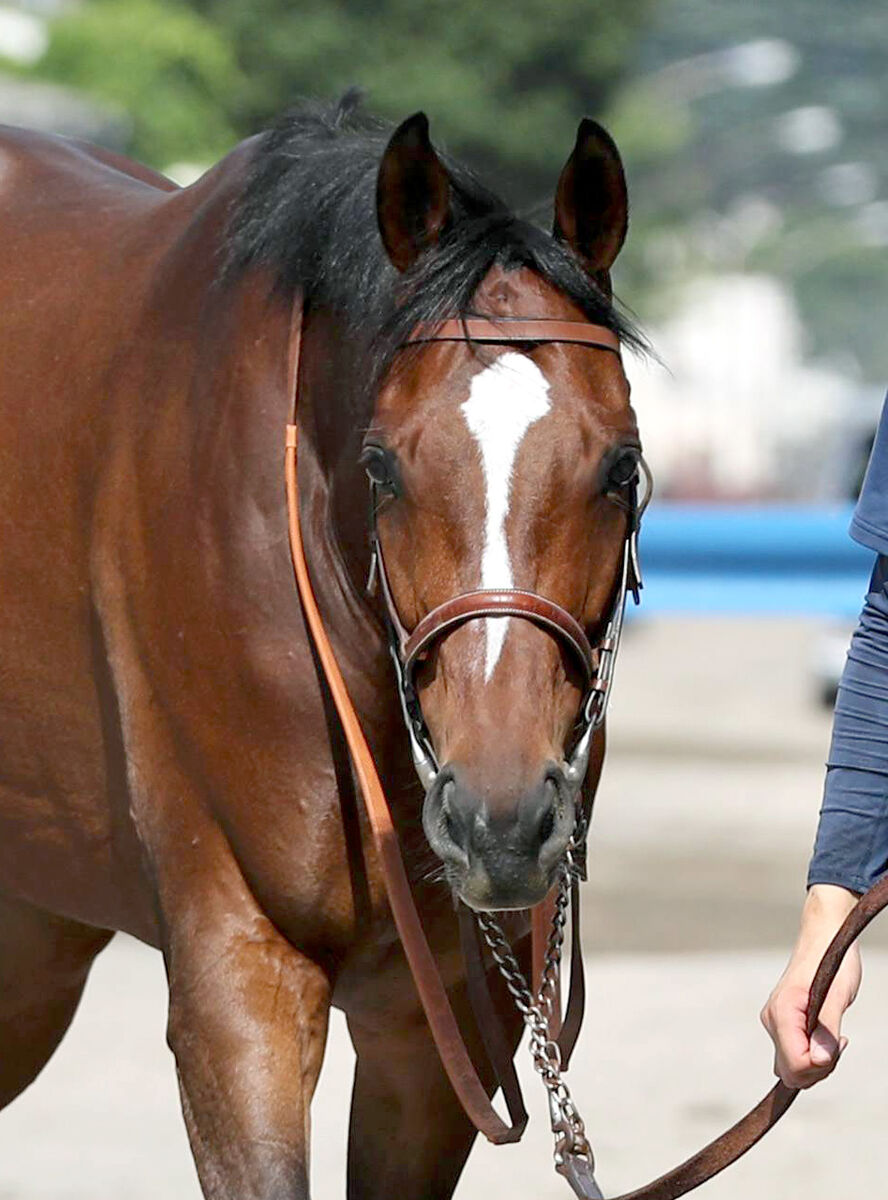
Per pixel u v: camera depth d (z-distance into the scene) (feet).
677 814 68.33
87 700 24.06
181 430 22.91
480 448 19.76
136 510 23.13
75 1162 33.86
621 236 21.40
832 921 18.45
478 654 19.51
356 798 22.02
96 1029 42.68
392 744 22.24
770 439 324.80
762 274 415.03
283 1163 21.34
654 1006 44.47
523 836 18.94
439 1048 21.39
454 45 221.46
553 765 19.30
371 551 20.92
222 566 22.26
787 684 115.85
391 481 20.16
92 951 27.02
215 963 22.25
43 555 24.29
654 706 102.42
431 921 22.58
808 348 467.52
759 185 449.06
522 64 223.51
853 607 75.15
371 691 22.03
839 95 436.76
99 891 24.79
